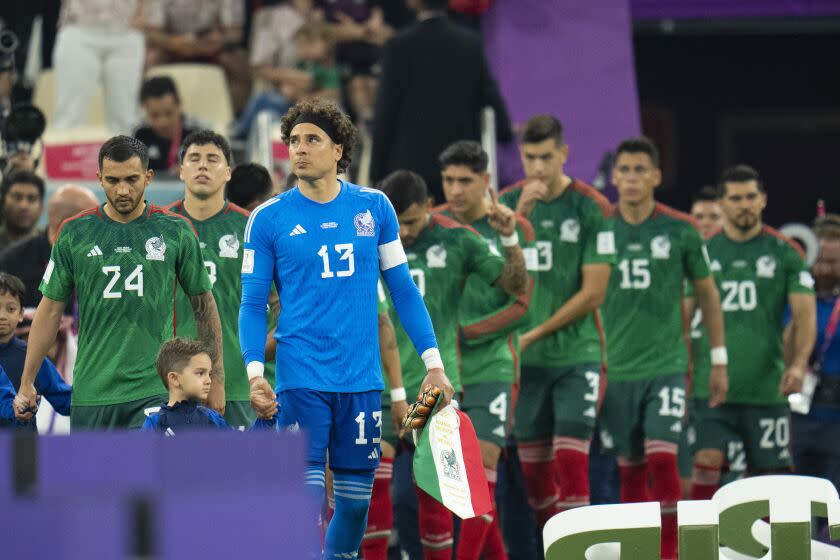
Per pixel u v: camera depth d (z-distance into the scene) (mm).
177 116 38312
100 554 11883
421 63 35594
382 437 26828
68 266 23516
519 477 31594
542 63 45062
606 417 31469
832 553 22109
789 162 61031
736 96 60719
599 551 22000
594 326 30016
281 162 38438
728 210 33344
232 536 12086
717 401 31828
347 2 48031
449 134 35688
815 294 35938
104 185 23109
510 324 27516
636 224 31438
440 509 26453
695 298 33844
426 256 27016
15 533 11812
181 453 12078
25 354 26031
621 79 45250
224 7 49281
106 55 44281
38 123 34719
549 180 29875
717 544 20797
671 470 30188
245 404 26328
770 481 22938
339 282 21203
